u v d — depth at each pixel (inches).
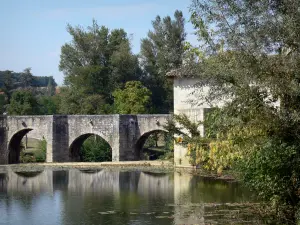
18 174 1617.9
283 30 618.8
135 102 2741.1
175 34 3159.5
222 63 651.5
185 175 1434.5
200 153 907.4
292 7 615.8
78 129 2217.0
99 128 2175.2
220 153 814.5
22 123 2276.1
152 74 3275.1
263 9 636.1
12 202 1002.1
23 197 1069.1
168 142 2114.9
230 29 663.8
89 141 2380.7
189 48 751.1
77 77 3090.6
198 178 1327.5
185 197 992.2
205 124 916.6
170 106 3248.0
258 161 680.4
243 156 751.1
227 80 647.8
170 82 3127.5
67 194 1103.6
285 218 711.1
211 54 687.1
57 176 1528.1
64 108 3031.5
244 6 653.9
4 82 4512.8
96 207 920.3
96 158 2313.0
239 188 1092.5
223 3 665.6
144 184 1248.2
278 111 640.4
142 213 843.4
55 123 2212.1
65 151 2231.8
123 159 2111.2
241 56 629.3
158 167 1739.7
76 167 1868.8
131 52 3297.2
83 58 3272.6
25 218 835.4
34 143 3127.5
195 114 1534.2
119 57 3149.6
